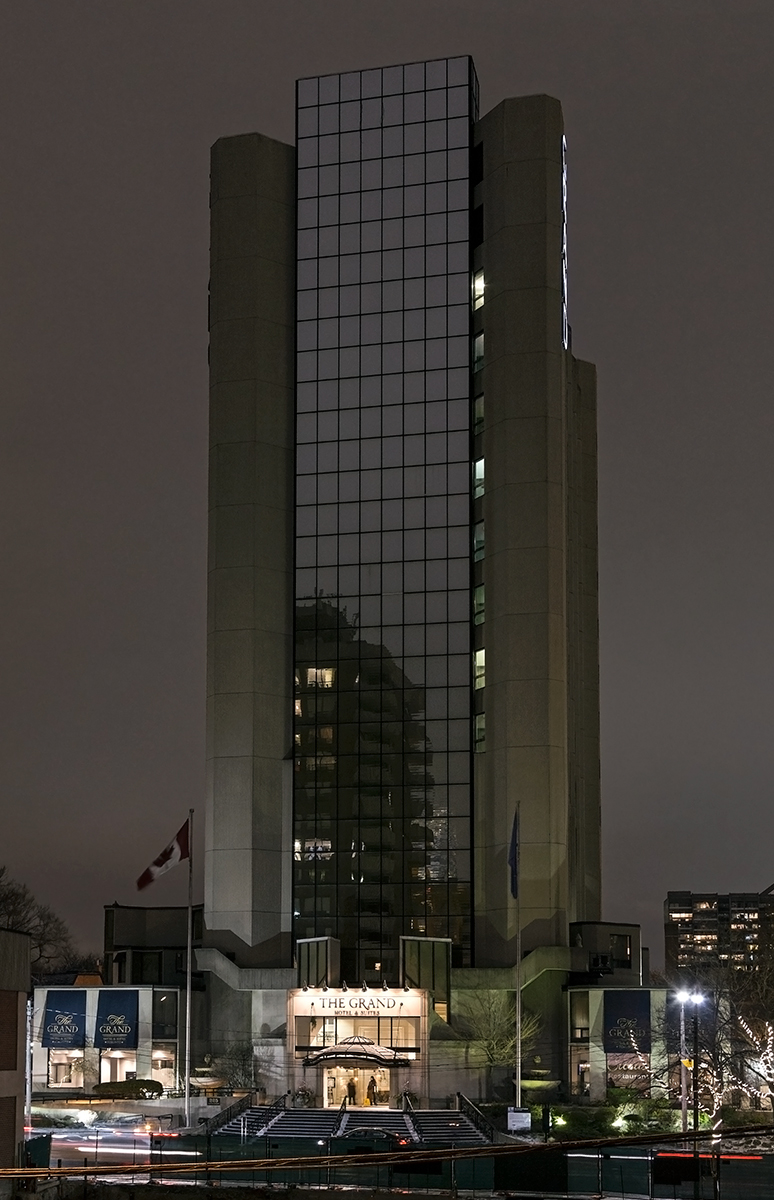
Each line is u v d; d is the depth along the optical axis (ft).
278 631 471.21
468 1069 402.31
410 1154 63.98
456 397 472.03
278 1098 371.76
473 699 453.99
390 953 443.32
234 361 483.92
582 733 545.85
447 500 467.11
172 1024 418.31
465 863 443.73
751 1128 61.57
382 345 480.23
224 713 464.65
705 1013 388.37
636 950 451.53
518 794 436.35
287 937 452.76
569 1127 318.65
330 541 474.08
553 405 458.91
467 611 459.73
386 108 493.36
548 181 471.62
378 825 452.35
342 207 490.90
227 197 494.59
